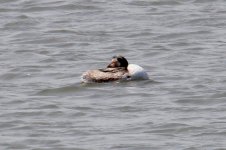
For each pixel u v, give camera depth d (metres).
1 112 21.64
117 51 28.27
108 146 19.14
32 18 33.03
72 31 30.92
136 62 26.88
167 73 25.06
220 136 19.69
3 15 33.59
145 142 19.36
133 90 23.06
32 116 21.33
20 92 23.45
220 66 25.91
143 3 34.78
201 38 29.78
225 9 33.59
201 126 20.30
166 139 19.55
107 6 34.41
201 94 22.78
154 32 30.56
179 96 22.67
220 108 21.69
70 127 20.47
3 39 30.25
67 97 22.77
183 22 31.83
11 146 19.28
